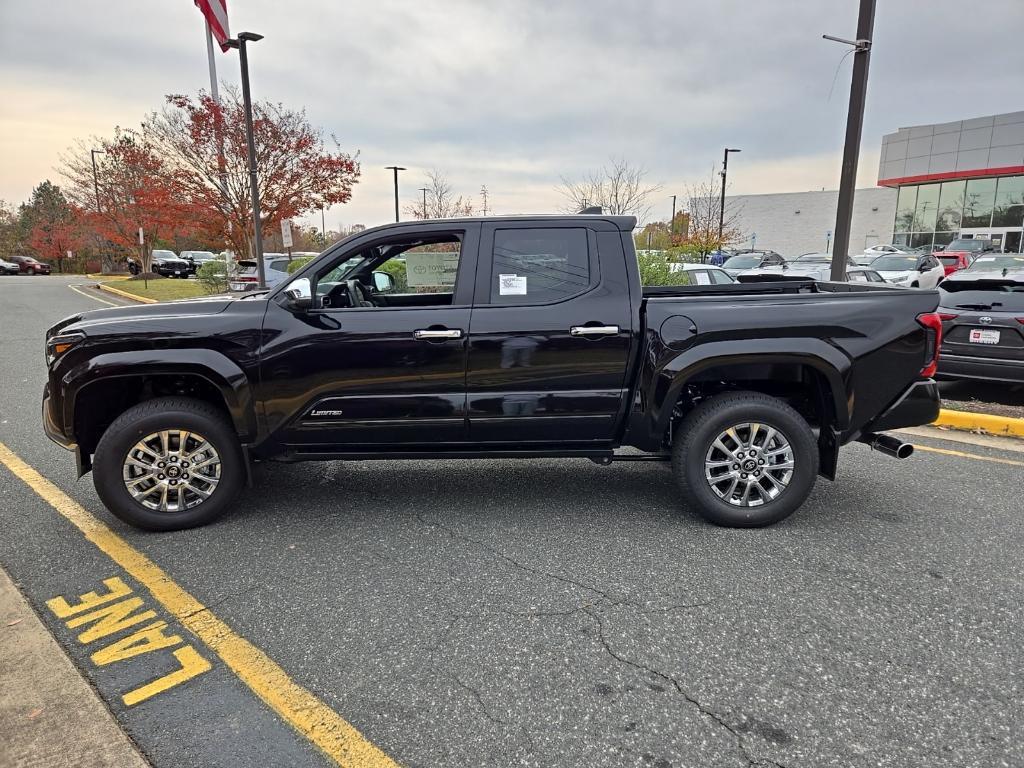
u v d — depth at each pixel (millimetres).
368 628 2949
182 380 4156
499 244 3941
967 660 2693
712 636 2869
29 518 4141
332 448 4062
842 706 2428
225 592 3260
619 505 4371
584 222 3949
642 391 3895
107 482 3803
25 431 6156
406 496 4547
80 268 49938
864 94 8094
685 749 2227
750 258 20516
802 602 3139
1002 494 4539
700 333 3777
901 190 37250
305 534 3922
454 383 3912
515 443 4086
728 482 3984
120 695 2502
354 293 4664
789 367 4012
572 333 3869
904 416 3938
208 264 19578
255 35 14008
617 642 2834
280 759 2191
